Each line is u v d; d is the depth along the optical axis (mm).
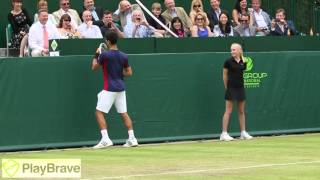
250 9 50562
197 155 33594
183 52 43469
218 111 42562
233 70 41062
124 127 39938
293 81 44969
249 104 43469
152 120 40781
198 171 27953
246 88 43375
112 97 37875
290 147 36875
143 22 45781
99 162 31234
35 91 37906
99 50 37688
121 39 42000
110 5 52938
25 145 37656
